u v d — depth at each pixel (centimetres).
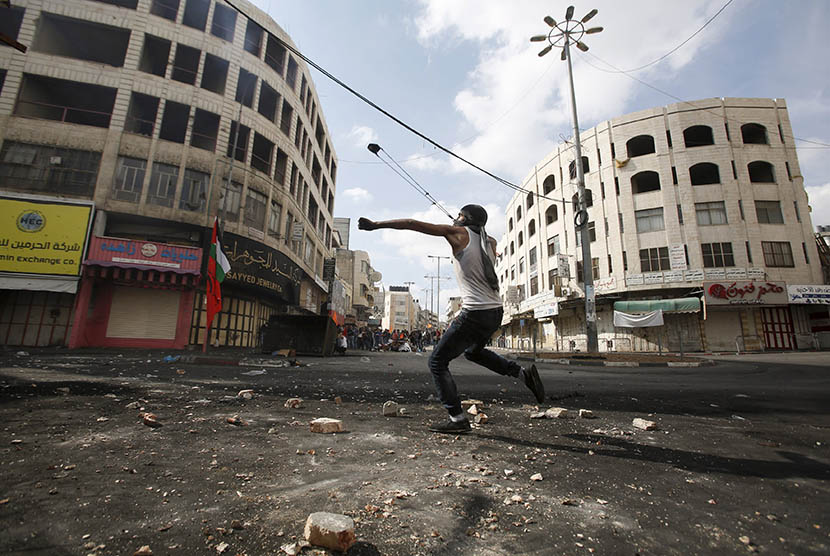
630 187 2536
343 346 1780
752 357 1648
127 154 1620
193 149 1748
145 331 1605
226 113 1864
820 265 2289
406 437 275
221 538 131
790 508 167
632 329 2484
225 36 1966
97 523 138
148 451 221
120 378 529
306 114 2608
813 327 2259
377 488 179
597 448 258
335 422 287
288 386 529
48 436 239
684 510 164
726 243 2306
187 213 1684
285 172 2203
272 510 154
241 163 1881
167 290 1647
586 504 168
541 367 1159
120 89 1655
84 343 1486
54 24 1692
